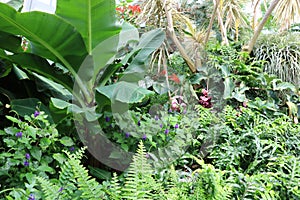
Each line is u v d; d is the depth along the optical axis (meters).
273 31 3.47
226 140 1.73
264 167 1.55
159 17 2.49
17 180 1.14
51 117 1.47
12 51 1.56
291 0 2.68
